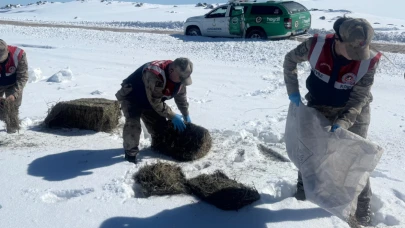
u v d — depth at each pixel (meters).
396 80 11.30
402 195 4.85
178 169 5.07
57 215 4.21
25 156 5.48
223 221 4.22
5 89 6.15
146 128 5.92
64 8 46.09
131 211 4.31
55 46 16.86
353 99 4.14
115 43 17.97
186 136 5.49
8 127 6.14
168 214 4.29
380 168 5.52
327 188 4.15
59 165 5.25
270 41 17.69
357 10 39.44
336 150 4.11
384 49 17.00
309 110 4.24
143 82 5.14
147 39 18.95
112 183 4.78
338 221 4.25
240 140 6.36
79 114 6.46
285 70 4.41
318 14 32.59
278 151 5.96
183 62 4.88
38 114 7.32
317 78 4.25
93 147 5.86
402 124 7.45
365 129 4.39
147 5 46.31
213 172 5.18
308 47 4.16
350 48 3.81
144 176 4.84
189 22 20.34
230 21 19.12
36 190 4.61
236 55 15.03
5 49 5.71
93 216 4.21
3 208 4.30
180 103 5.66
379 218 4.47
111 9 43.44
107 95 8.88
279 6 18.39
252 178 5.08
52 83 10.05
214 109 8.05
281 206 4.48
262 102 8.71
